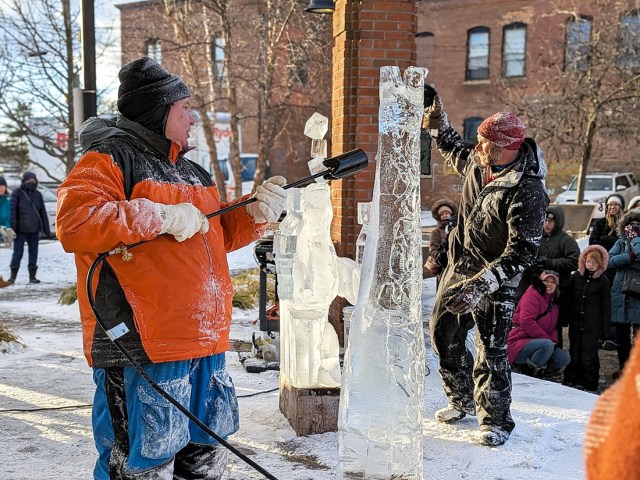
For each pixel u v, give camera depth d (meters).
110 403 2.59
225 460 2.86
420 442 2.89
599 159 23.31
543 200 3.87
